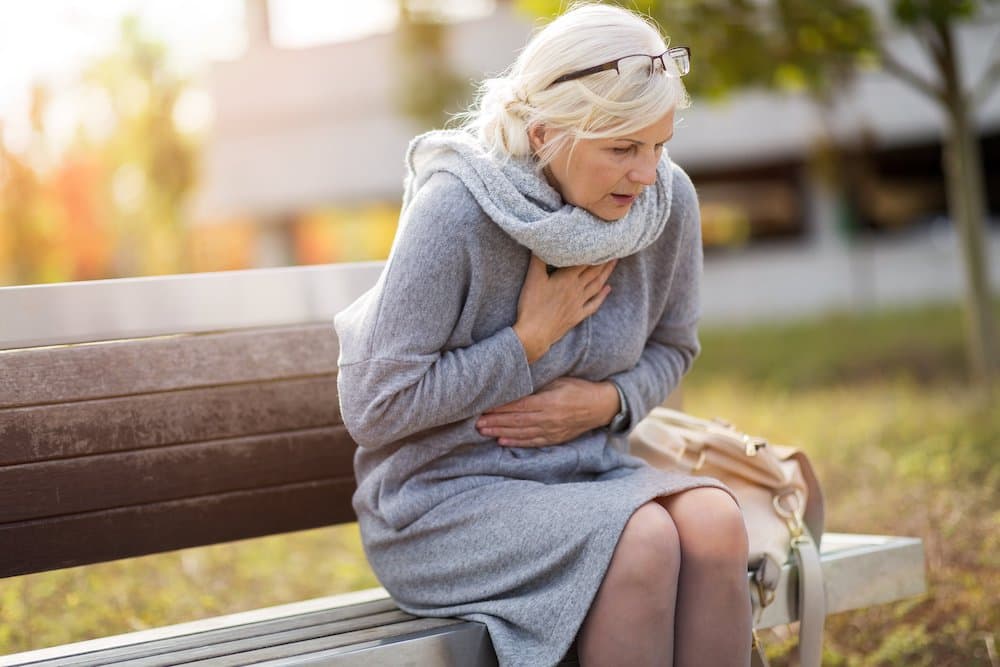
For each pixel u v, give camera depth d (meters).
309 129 17.17
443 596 2.10
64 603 3.38
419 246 2.03
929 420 5.79
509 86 2.10
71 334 2.31
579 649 1.93
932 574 3.38
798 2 6.55
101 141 19.98
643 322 2.28
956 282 15.78
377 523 2.21
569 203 2.10
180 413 2.42
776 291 16.70
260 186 17.61
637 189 2.05
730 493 2.02
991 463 4.55
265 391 2.52
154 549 2.38
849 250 16.25
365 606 2.28
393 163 16.75
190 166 19.27
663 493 1.97
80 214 20.11
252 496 2.49
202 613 3.38
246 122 17.55
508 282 2.14
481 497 2.09
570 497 1.99
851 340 11.16
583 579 1.90
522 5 6.36
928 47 7.09
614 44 2.00
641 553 1.88
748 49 6.73
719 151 16.00
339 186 17.12
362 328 2.06
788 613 2.26
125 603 3.41
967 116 7.14
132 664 1.87
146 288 2.39
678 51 2.03
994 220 15.86
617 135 1.97
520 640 1.96
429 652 1.91
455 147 2.11
